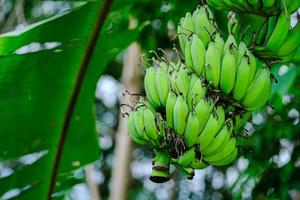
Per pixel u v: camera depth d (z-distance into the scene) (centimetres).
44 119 365
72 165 387
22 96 355
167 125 267
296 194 530
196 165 269
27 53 340
